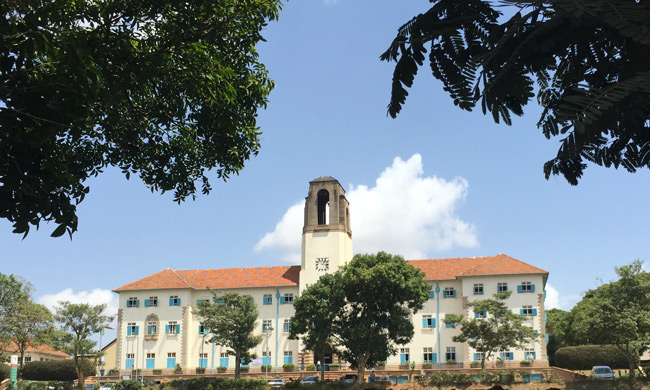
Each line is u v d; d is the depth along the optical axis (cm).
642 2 473
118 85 1253
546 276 7862
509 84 582
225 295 7025
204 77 1425
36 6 926
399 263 5744
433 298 7969
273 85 1720
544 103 646
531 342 7444
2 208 883
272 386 6203
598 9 446
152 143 1714
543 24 503
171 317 8462
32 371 8469
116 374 8331
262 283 8538
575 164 641
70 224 944
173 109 1532
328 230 8388
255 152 1778
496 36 599
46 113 920
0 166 865
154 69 1311
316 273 8231
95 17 1235
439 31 621
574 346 7744
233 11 1540
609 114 476
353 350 5778
